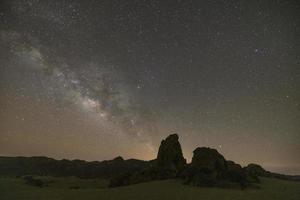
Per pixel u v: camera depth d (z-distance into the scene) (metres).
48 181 43.56
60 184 40.88
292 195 26.25
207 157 36.59
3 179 40.53
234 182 33.41
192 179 33.31
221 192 27.31
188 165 38.72
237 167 39.75
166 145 42.06
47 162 63.28
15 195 28.38
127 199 24.94
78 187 37.47
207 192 27.19
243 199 24.12
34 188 33.88
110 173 56.59
